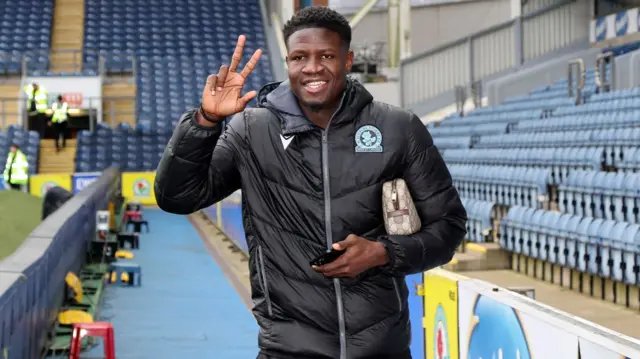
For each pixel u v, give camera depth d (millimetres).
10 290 4051
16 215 12016
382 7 32594
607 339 2547
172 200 2408
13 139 23703
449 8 32031
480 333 3725
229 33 30984
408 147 2428
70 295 7633
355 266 2230
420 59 22000
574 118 13016
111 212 14914
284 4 29672
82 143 24297
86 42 29828
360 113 2434
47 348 5980
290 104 2398
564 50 21391
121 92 26984
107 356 5797
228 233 15359
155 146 24781
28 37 29531
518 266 9516
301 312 2354
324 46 2312
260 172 2424
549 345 2945
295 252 2383
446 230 2441
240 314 8688
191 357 6891
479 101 20609
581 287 8117
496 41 21406
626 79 16953
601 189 8758
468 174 12758
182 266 12180
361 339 2350
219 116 2297
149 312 8758
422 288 4746
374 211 2408
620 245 7156
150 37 30391
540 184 10297
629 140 10477
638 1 21625
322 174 2383
